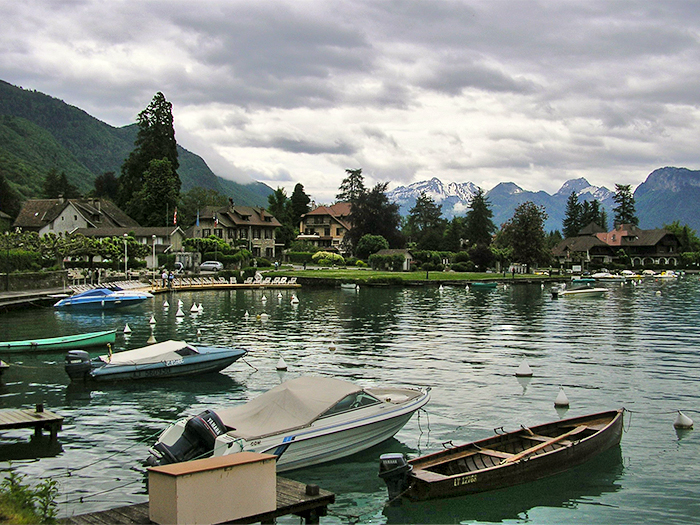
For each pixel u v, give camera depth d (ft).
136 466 59.93
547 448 59.93
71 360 90.53
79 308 194.80
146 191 427.74
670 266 567.18
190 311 192.65
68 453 63.41
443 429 71.20
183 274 314.96
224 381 95.35
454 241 509.35
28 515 39.27
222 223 424.05
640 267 555.69
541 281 387.75
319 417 60.23
